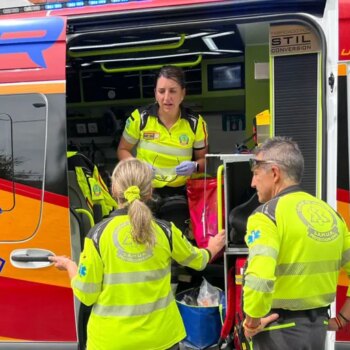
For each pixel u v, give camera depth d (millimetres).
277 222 1681
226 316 2459
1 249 2488
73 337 2492
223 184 2484
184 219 2926
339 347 2238
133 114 2875
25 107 2463
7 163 2473
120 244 1842
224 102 4406
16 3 3541
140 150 2871
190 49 3756
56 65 2445
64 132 2434
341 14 2236
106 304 1855
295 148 1826
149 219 1829
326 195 2254
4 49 2490
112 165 4543
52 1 2783
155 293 1878
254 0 2371
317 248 1690
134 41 2957
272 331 1735
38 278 2477
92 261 1837
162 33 2850
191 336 2631
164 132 2832
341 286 2254
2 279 2508
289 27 2428
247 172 2551
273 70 2461
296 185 1812
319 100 2373
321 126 2301
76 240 2611
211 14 2445
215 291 2719
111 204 2992
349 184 2240
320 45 2336
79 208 2725
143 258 1854
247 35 3541
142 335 1839
